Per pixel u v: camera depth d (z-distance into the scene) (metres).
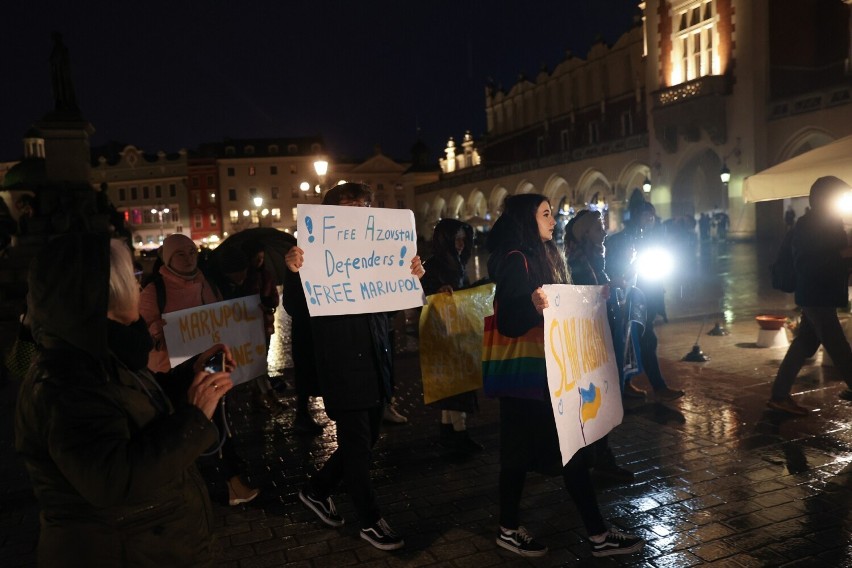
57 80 18.11
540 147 51.41
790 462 4.55
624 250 5.29
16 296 14.78
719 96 31.25
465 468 4.81
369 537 3.62
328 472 3.92
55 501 1.68
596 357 3.49
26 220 17.52
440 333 4.86
